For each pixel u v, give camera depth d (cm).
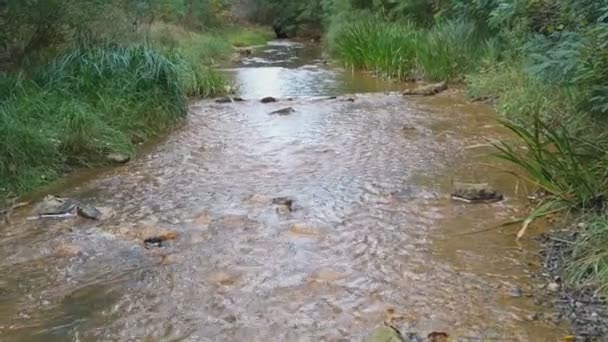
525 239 320
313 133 580
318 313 250
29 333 240
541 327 235
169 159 499
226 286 276
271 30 2377
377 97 786
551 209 346
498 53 834
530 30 670
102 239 334
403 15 1251
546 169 371
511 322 239
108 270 295
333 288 271
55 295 271
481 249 310
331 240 325
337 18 1510
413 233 332
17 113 471
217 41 1555
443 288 269
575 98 462
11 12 586
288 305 257
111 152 497
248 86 935
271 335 235
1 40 597
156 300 264
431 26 1148
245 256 307
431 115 659
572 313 245
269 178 440
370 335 231
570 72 421
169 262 302
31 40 630
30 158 441
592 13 421
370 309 253
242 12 2369
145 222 357
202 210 376
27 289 278
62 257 312
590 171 351
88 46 646
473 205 373
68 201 390
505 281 274
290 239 328
